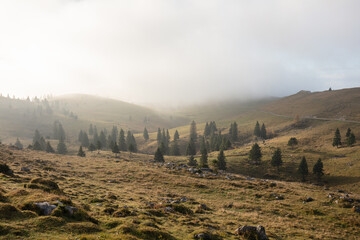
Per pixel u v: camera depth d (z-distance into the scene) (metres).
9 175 27.67
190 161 103.06
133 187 38.31
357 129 123.31
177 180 46.78
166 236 14.65
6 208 12.98
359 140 110.31
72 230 12.70
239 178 56.03
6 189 19.64
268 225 24.08
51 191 21.20
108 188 34.22
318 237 21.75
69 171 46.03
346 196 38.00
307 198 36.53
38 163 49.53
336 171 85.19
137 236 13.52
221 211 28.19
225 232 18.73
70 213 14.64
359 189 68.62
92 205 21.56
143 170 55.47
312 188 50.44
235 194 39.25
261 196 38.72
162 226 17.77
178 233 16.64
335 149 106.31
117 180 43.28
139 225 15.56
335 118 159.00
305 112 197.50
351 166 84.12
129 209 20.53
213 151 146.25
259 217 27.08
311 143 120.62
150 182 44.12
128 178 46.62
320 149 111.06
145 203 25.77
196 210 26.17
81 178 41.50
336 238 22.20
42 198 16.02
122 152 128.75
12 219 12.34
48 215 13.80
